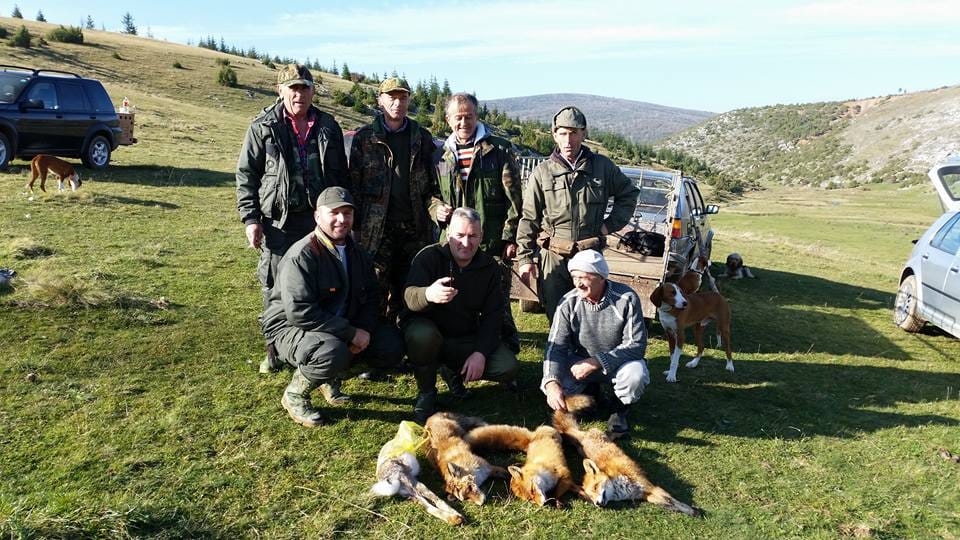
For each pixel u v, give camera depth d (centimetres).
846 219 3712
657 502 354
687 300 544
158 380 459
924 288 784
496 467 375
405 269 531
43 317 543
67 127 1324
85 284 600
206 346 529
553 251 505
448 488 354
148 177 1402
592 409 465
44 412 398
